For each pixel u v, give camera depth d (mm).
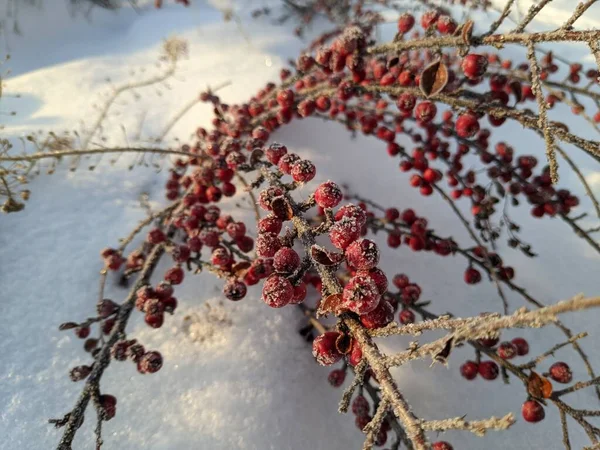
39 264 194
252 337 181
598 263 223
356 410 153
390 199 248
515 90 172
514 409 172
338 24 360
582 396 177
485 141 217
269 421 159
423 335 192
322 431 163
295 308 194
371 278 89
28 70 299
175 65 297
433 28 165
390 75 182
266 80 308
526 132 280
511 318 61
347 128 256
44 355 170
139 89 289
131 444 149
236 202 228
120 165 239
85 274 196
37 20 319
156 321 152
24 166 203
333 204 104
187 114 277
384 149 271
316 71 221
